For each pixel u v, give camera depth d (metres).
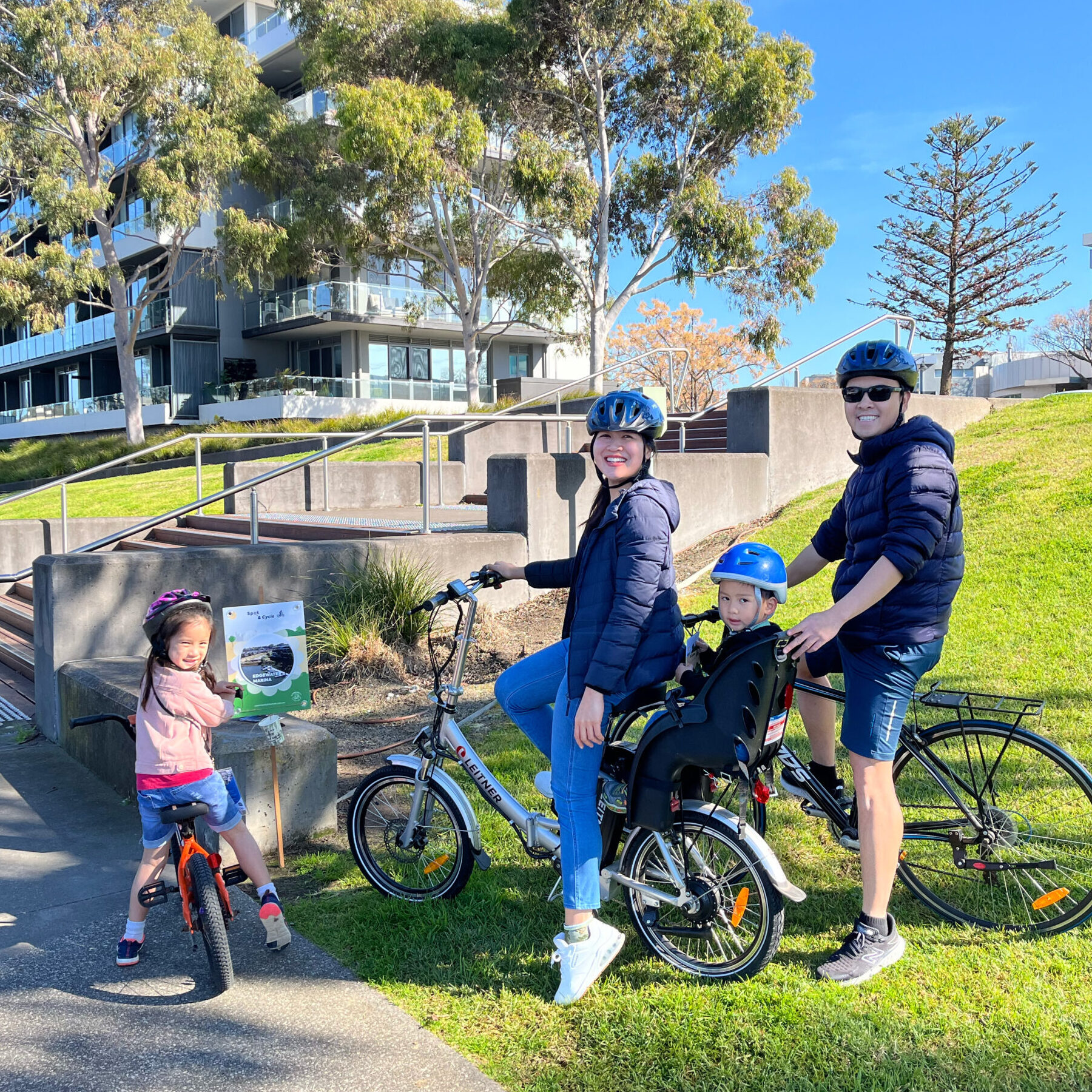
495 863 4.04
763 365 46.06
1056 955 3.12
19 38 25.56
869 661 3.07
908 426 3.11
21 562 11.85
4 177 28.17
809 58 25.27
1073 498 8.09
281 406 31.28
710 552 9.22
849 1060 2.67
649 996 3.05
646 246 27.78
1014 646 5.86
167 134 26.83
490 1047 2.85
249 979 3.29
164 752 3.32
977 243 25.27
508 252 28.73
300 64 34.66
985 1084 2.53
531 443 15.05
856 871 3.78
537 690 3.43
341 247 28.78
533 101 25.88
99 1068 2.81
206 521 11.68
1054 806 3.89
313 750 4.51
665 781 3.05
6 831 4.74
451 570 8.25
